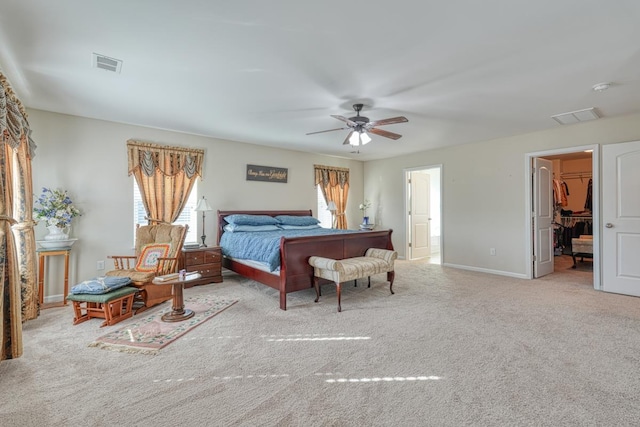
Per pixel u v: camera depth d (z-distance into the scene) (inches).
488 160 212.5
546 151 185.9
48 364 88.1
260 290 168.6
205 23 80.0
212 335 108.3
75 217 157.4
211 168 205.8
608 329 111.7
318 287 145.2
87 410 68.0
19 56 97.0
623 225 156.9
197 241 199.8
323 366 87.0
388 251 164.2
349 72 108.2
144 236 160.4
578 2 71.4
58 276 153.6
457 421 64.4
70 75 110.6
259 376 81.9
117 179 170.2
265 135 199.9
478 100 135.2
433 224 329.4
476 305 140.9
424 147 237.6
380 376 81.8
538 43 89.4
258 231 199.5
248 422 64.4
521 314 128.3
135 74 109.9
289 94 128.3
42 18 77.5
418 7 73.5
